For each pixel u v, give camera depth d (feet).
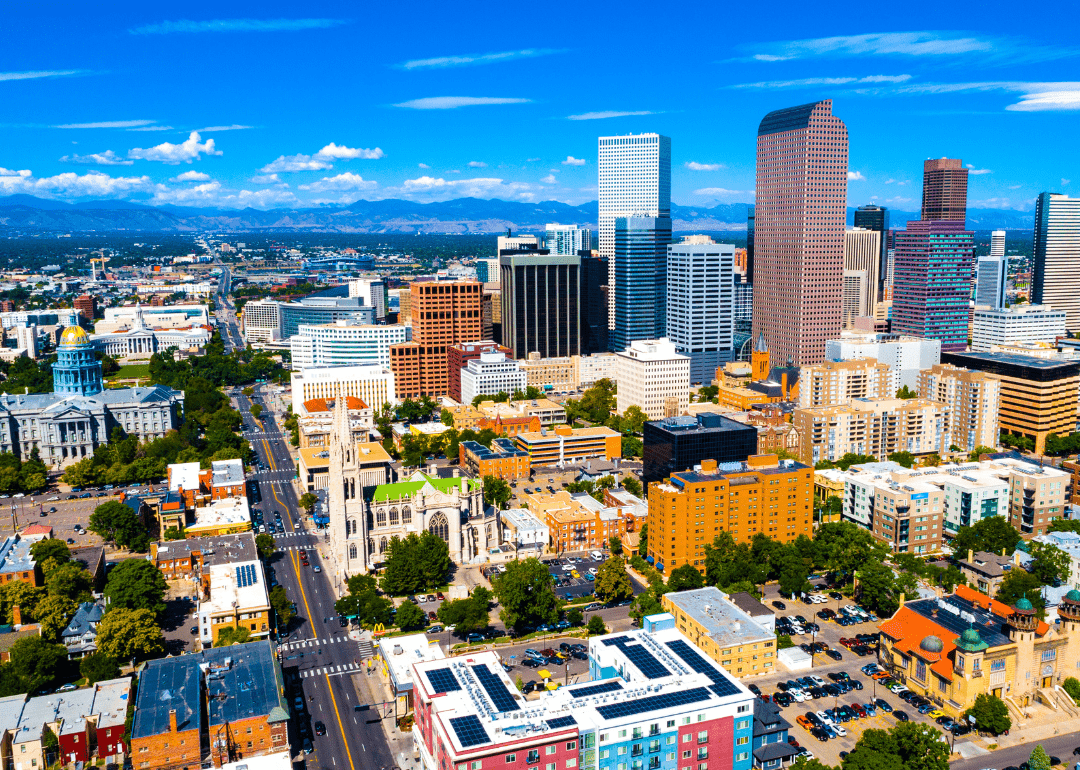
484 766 623.36
